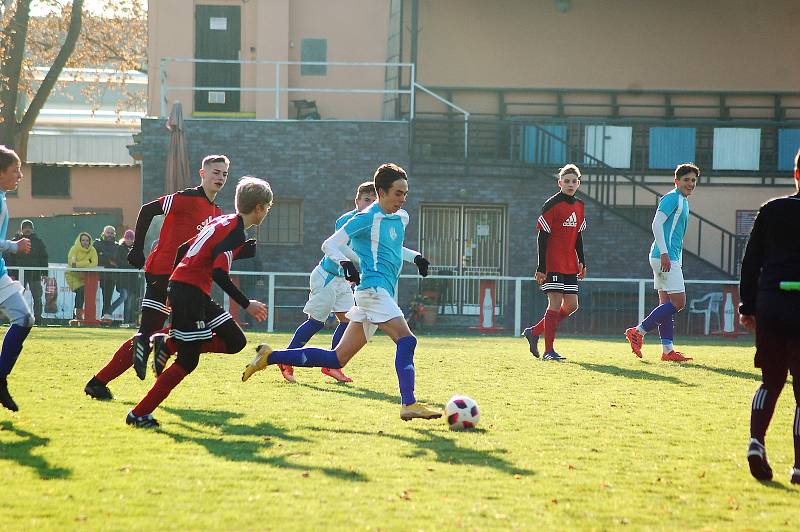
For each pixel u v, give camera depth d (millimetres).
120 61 65125
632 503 9016
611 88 51719
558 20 51531
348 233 13500
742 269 10711
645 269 43219
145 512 8234
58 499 8633
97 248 39281
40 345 25203
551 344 23500
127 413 13633
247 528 7789
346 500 8773
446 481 9695
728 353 26625
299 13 51000
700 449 11875
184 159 41562
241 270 40656
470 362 22562
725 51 51938
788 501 9242
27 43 61688
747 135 48281
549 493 9336
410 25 51000
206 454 10789
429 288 44031
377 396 16297
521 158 45531
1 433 11906
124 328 35188
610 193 47875
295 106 49562
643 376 19891
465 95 51156
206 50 50969
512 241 44875
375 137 45344
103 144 69625
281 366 18109
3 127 55062
